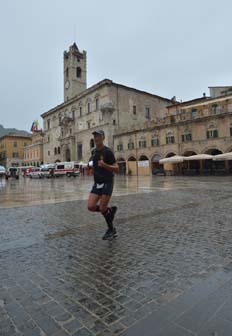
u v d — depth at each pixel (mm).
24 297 2676
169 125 38312
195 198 10320
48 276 3201
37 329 2135
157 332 2057
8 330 2127
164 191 13602
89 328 2133
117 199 10438
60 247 4367
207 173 35094
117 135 47062
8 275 3242
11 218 6945
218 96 38000
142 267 3430
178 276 3115
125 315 2314
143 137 42469
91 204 4594
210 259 3654
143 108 54219
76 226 5867
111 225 4859
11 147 89500
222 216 6645
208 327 2102
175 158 33250
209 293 2668
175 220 6293
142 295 2674
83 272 3305
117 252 4059
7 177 39750
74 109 57906
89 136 52250
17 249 4285
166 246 4309
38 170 47594
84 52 63250
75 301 2580
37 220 6609
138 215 6973
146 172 39562
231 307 2391
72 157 56844
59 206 8969
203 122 34250
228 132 31656
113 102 48406
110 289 2824
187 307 2412
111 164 4570
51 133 68000
